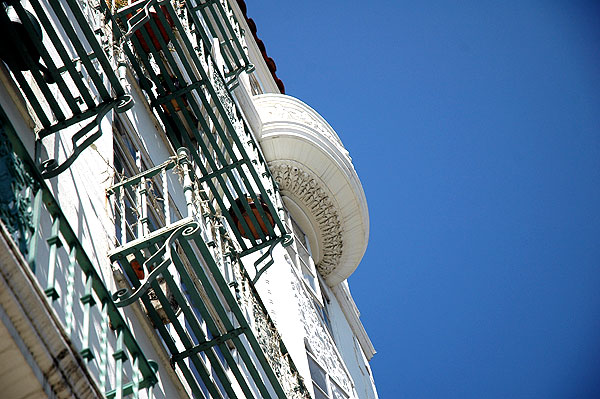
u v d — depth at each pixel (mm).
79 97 11625
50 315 7289
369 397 31141
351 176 31812
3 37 10898
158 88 19141
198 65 18969
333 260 32938
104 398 7805
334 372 24891
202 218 14445
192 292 13070
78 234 11633
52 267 8141
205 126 18984
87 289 8750
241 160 18922
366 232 32844
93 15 16500
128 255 12625
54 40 11375
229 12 23609
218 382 15469
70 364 7383
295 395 15734
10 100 11062
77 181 12570
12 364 6949
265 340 15336
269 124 30297
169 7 18453
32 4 11250
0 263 6922
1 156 7973
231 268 14867
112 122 15758
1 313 6883
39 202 8344
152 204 15680
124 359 9023
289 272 25234
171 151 19109
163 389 12305
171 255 12250
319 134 30984
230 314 17234
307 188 30984
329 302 32375
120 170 15180
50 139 12078
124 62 16000
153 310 12797
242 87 29422
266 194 18797
